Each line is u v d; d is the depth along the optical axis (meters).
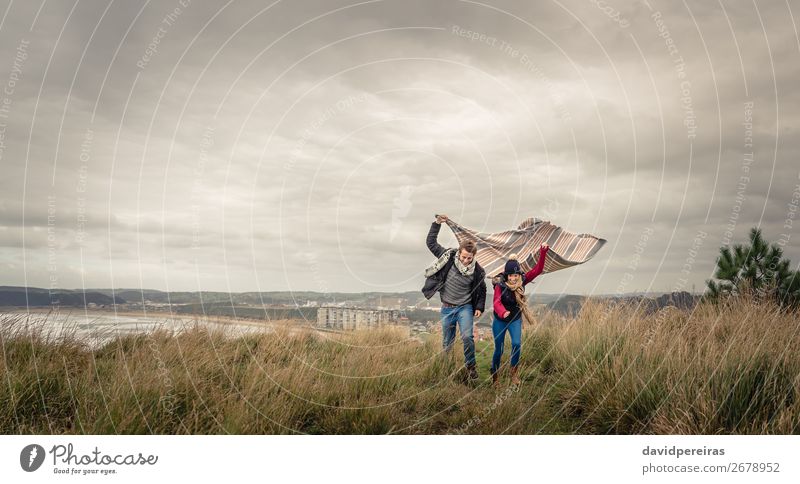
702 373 4.31
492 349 7.30
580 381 4.91
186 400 4.29
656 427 4.02
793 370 4.16
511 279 5.66
